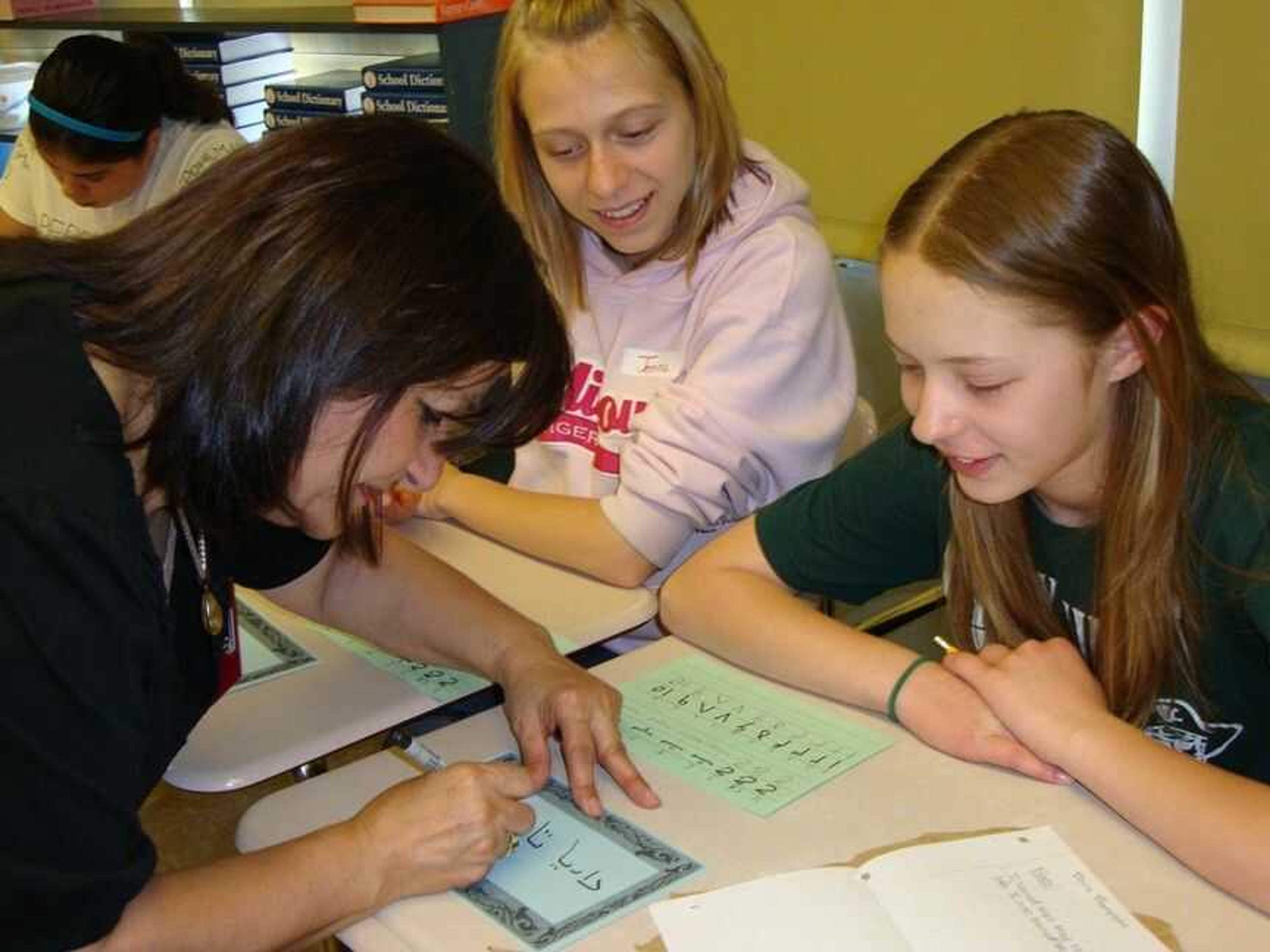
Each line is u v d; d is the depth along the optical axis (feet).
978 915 2.86
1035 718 3.38
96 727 2.62
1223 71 6.33
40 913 2.62
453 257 2.64
